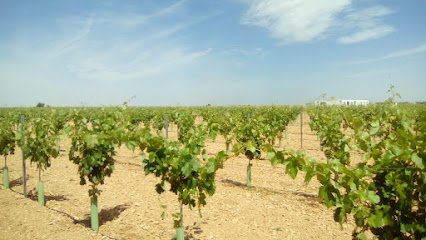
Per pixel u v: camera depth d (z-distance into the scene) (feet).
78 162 15.87
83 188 23.49
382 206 6.94
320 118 38.40
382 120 15.28
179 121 42.29
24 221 16.67
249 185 23.76
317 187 23.57
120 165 31.96
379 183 7.49
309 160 7.96
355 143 10.23
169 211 18.26
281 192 22.27
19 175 27.76
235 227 15.93
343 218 7.32
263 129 24.56
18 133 20.61
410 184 6.59
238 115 37.27
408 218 6.86
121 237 14.84
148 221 16.78
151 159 11.71
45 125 21.02
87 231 15.51
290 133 63.72
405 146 7.10
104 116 18.76
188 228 15.81
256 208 18.71
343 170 7.22
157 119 51.65
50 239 14.47
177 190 12.09
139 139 12.97
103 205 19.49
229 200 20.20
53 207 19.25
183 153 10.98
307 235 14.92
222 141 50.80
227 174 28.09
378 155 7.82
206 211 18.20
